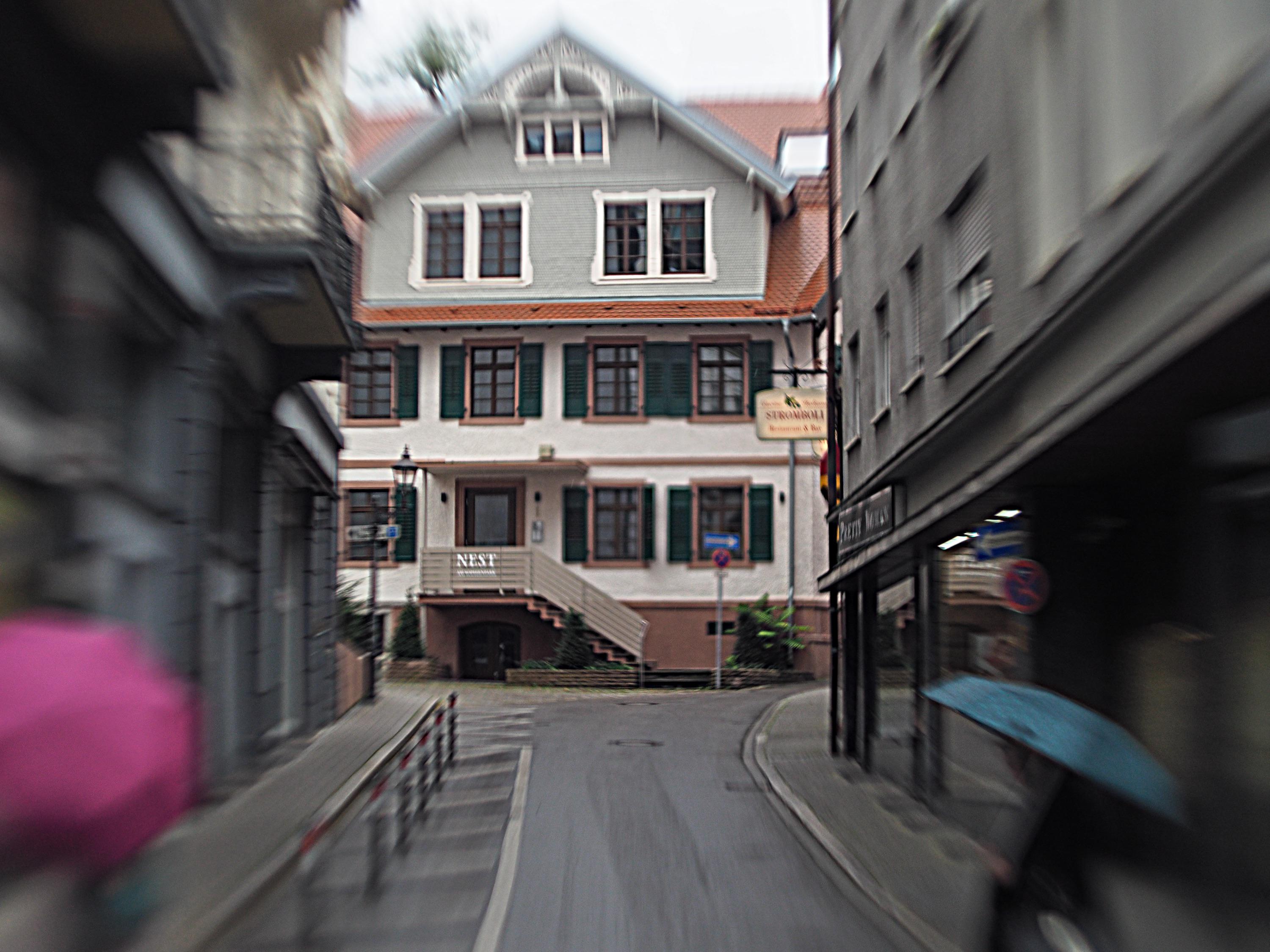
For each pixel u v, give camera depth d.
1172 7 7.08
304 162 11.65
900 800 11.77
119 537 8.92
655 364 29.58
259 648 13.33
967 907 7.30
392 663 28.84
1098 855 4.69
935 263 12.66
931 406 12.79
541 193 30.34
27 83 6.96
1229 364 5.19
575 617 27.84
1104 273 7.72
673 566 29.22
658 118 30.12
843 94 18.22
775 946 6.38
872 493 15.55
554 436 29.64
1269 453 5.22
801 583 29.09
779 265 30.34
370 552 26.69
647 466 29.44
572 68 30.25
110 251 8.45
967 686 5.68
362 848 9.27
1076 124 8.77
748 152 29.66
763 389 29.30
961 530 10.66
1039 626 8.86
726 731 18.08
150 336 9.93
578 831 9.97
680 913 7.12
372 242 30.42
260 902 7.41
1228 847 4.64
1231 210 6.14
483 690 26.22
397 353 30.22
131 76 7.92
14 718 3.64
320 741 15.82
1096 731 4.81
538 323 29.34
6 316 7.02
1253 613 5.50
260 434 13.84
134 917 3.78
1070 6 8.90
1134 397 5.79
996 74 10.63
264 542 13.93
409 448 29.97
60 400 7.80
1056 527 8.79
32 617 5.80
